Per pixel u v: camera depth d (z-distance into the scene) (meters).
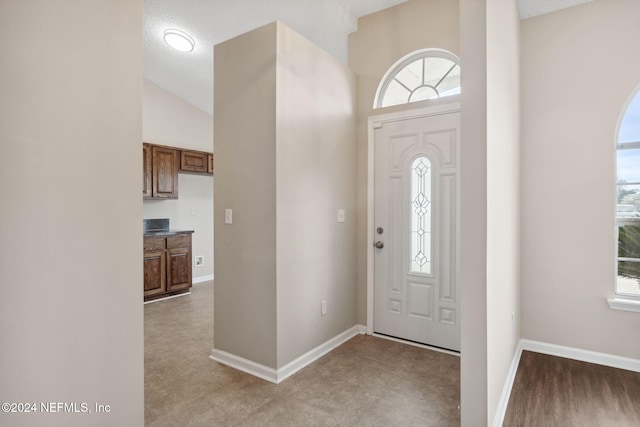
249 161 2.47
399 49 3.06
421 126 2.95
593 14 2.61
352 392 2.20
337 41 3.50
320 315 2.77
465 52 1.61
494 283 1.77
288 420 1.92
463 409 1.64
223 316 2.65
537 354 2.79
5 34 0.88
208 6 3.34
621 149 2.60
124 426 1.16
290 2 3.08
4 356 0.89
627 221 2.60
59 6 0.98
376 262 3.20
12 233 0.90
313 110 2.68
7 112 0.88
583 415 1.94
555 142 2.76
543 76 2.79
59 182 0.99
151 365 2.59
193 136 5.38
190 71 4.52
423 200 2.96
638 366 2.48
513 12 2.43
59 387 1.00
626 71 2.51
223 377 2.40
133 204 1.17
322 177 2.78
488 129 1.59
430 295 2.93
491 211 1.68
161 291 4.45
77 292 1.03
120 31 1.13
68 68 1.00
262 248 2.40
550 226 2.79
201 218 5.61
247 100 2.48
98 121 1.08
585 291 2.67
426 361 2.64
